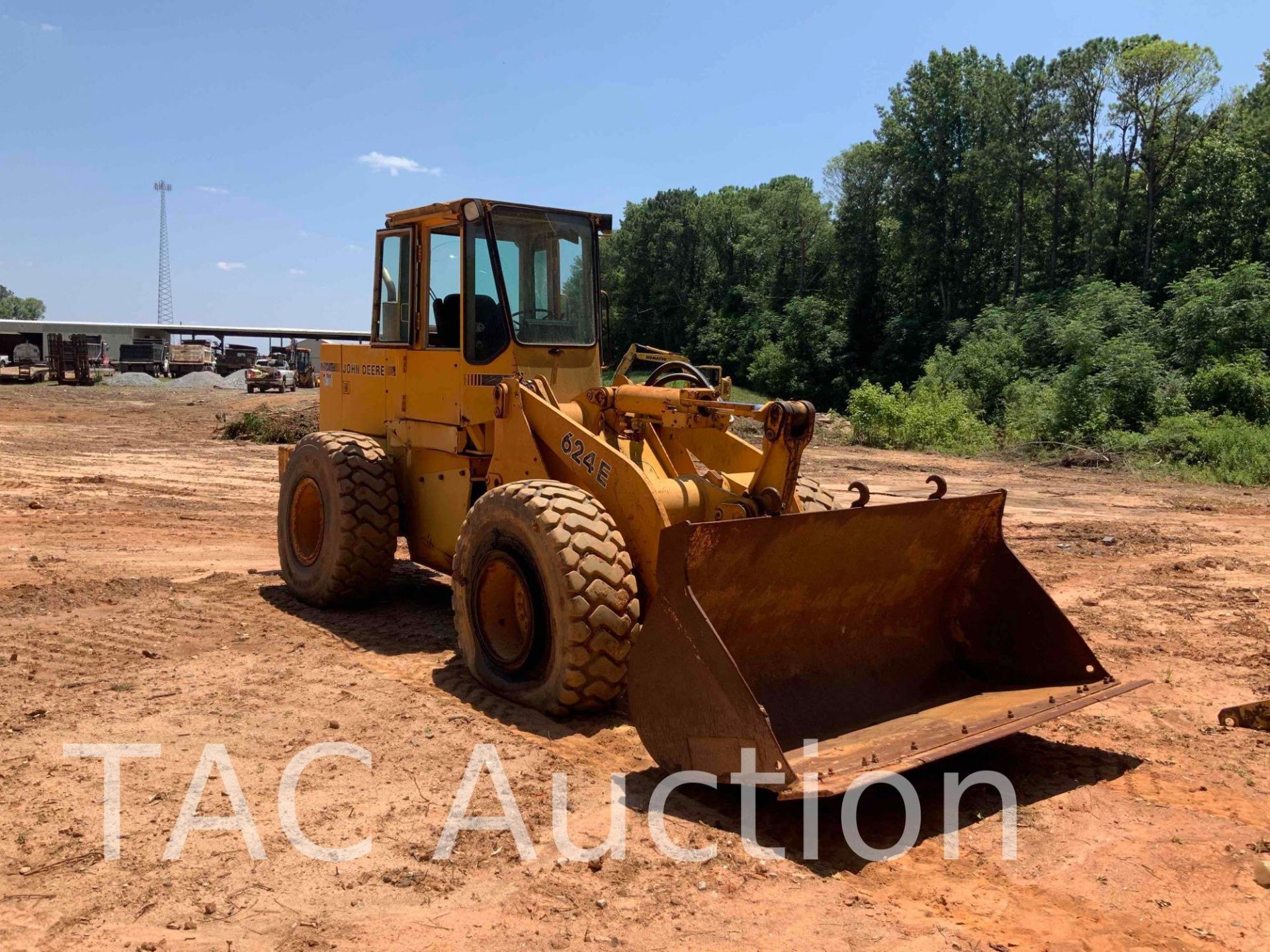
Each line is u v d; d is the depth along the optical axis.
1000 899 3.45
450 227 6.64
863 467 19.41
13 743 4.56
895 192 57.72
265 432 21.45
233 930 3.08
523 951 3.00
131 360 55.03
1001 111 51.78
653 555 5.13
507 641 5.48
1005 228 55.38
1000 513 5.18
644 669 4.27
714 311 73.81
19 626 6.57
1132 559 10.08
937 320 54.88
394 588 8.06
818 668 4.89
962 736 4.17
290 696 5.30
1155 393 22.08
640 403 5.86
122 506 12.33
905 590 5.17
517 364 6.30
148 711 5.03
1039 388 26.00
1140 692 5.82
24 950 2.93
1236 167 43.28
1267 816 4.14
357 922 3.14
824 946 3.08
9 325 53.72
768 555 4.44
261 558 9.40
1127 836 3.96
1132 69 45.88
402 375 7.13
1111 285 33.09
